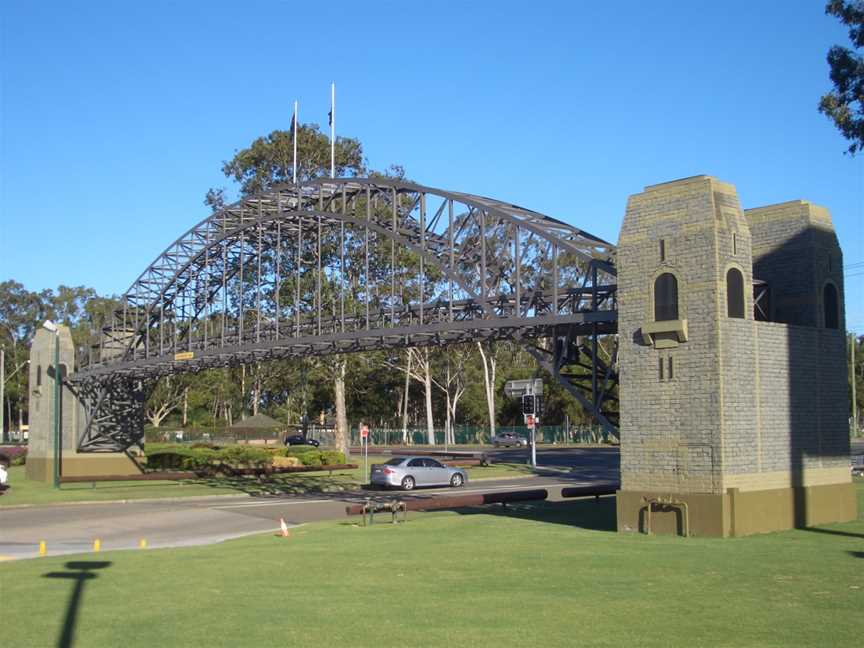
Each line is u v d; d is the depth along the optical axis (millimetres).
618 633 10891
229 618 12023
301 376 72688
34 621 11953
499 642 10492
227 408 111375
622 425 21969
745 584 14148
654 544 19219
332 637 10844
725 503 20078
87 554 19500
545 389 100438
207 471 50969
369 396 105812
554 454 72875
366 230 32812
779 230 24469
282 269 55531
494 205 28062
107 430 49875
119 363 44062
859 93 27344
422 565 16859
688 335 20922
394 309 31891
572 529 22891
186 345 44219
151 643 10656
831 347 23906
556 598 13180
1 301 120688
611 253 26219
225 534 25656
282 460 53812
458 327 26922
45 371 49125
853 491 24094
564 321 24234
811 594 13281
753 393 21203
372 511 25594
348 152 63625
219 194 64562
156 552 19781
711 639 10539
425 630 11156
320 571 16297
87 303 118000
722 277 20719
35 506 35344
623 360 22094
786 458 22031
